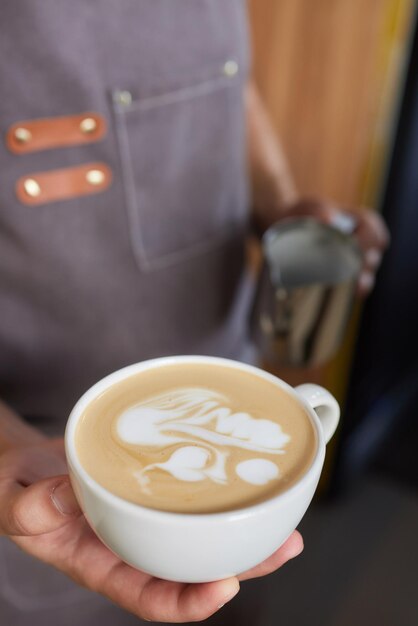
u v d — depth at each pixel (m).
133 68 0.59
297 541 0.41
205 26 0.61
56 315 0.62
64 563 0.43
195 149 0.64
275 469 0.38
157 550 0.35
